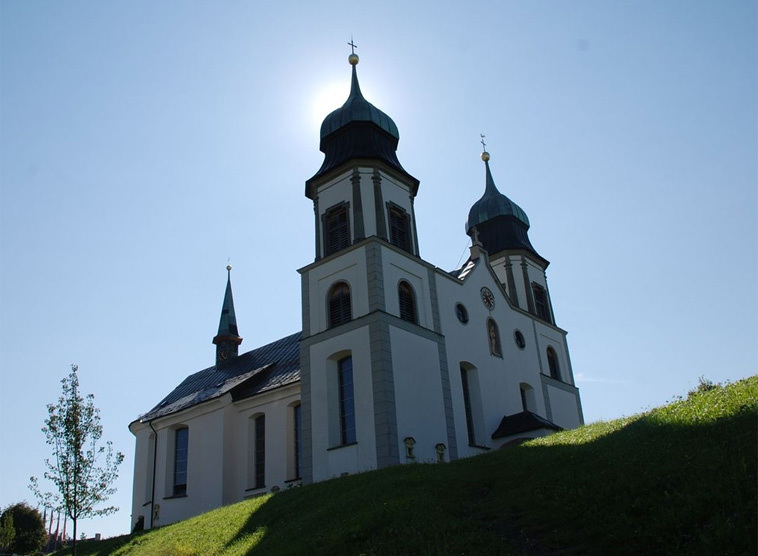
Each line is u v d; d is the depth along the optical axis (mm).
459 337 35906
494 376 37469
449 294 36531
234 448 41344
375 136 37594
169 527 27703
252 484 39594
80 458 28688
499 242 46812
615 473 14016
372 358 30656
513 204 48281
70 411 29078
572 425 43375
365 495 18656
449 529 13961
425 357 32844
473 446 33656
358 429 30203
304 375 33250
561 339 46344
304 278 35500
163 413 46219
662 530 10906
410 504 16078
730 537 9828
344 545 14781
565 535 12250
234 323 57219
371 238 32875
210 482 40969
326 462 30844
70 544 38562
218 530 21656
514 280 45438
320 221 36156
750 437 12898
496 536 13094
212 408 42781
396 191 36562
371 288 32031
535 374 41625
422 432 30812
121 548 26797
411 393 31078
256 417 41250
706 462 12586
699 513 10844
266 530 19172
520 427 34688
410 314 33594
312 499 21141
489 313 39531
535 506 14250
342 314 33188
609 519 12086
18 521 72062
